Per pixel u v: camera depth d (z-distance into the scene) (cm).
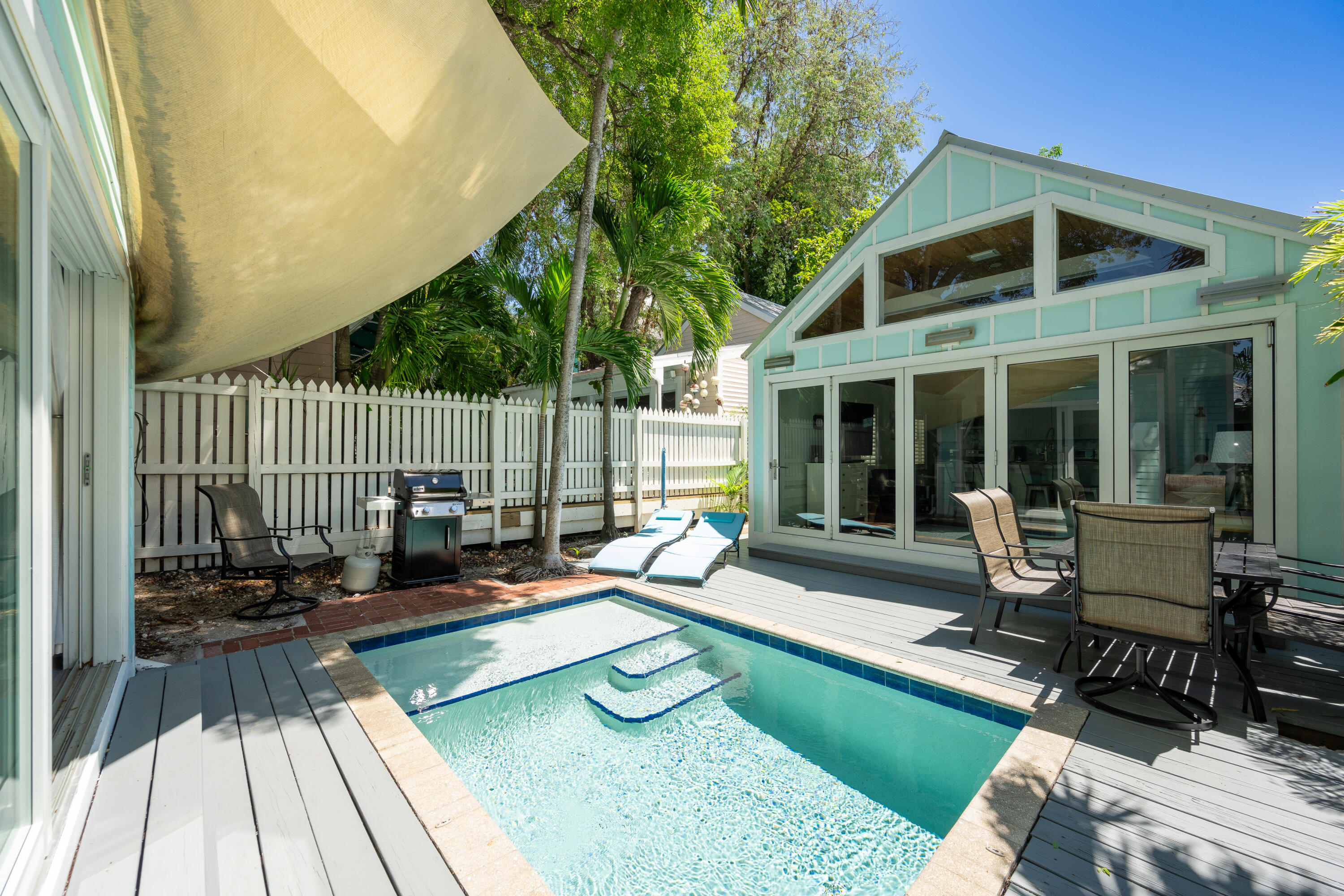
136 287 338
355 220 303
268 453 583
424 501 543
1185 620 280
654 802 258
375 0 194
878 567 589
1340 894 167
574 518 832
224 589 510
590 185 609
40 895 148
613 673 392
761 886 208
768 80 1955
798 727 327
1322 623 382
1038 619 446
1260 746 254
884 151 2070
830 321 697
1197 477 456
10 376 143
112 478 301
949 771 285
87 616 297
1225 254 444
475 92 263
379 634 405
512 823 243
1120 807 210
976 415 575
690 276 734
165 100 194
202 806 202
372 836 191
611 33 576
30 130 139
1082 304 510
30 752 150
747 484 1023
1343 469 398
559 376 644
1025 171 544
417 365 845
